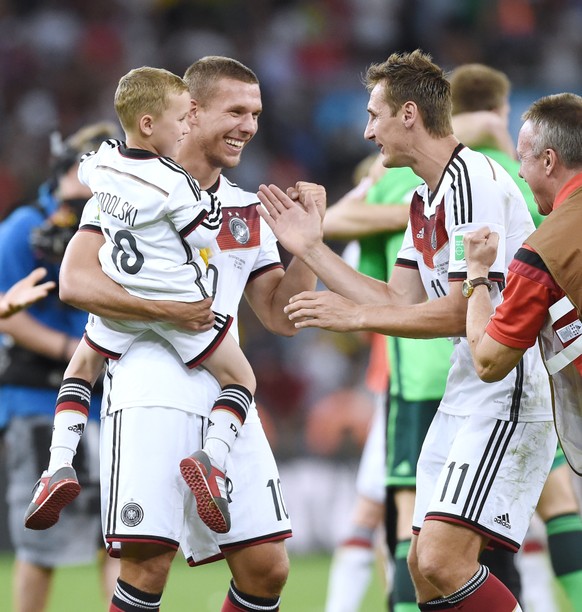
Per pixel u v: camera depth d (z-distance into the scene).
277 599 15.69
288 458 40.12
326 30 65.00
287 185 58.50
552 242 13.45
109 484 14.92
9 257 21.17
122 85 14.70
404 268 16.33
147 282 14.52
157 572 14.84
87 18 62.31
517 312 13.70
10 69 59.19
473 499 14.79
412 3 66.38
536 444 15.22
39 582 21.09
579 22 67.31
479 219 14.93
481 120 19.67
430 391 19.38
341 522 39.47
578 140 14.04
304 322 15.31
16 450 21.23
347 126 61.34
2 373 21.41
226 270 15.65
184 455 14.91
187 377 15.09
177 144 14.93
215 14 63.81
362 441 42.62
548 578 23.94
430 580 14.80
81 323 21.48
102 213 14.73
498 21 66.38
